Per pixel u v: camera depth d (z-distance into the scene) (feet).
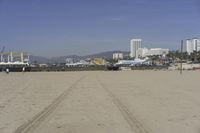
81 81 135.23
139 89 91.20
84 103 59.00
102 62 637.71
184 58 552.82
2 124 37.96
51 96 72.54
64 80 143.84
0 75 210.38
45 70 352.28
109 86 104.22
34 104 58.03
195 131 32.94
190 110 48.93
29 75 209.67
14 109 51.42
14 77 177.78
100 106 54.39
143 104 56.90
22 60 501.56
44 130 34.22
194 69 340.39
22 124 37.88
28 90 89.76
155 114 45.14
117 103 58.65
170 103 58.08
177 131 33.04
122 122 38.63
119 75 199.72
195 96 70.64
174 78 155.02
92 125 36.86
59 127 35.86
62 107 53.67
